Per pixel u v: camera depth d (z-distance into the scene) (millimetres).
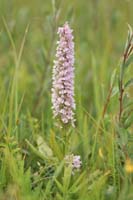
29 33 7770
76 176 4496
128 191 4207
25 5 9125
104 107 4828
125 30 8289
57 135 5203
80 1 9258
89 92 6684
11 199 4094
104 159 4711
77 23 7805
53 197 4469
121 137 4508
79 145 4977
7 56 7180
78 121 5293
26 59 7547
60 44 4449
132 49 4543
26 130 5234
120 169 4465
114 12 8180
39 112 5852
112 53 7711
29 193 4246
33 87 6672
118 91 4742
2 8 7957
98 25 8141
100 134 4996
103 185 4324
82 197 4160
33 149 4664
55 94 4559
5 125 4977
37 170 4812
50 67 6070
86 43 7930
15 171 4352
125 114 4629
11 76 5926
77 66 5453
